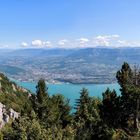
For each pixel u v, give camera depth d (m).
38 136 34.59
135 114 61.28
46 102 58.66
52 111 58.94
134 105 60.38
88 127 59.47
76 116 71.25
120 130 59.50
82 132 55.41
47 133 35.97
